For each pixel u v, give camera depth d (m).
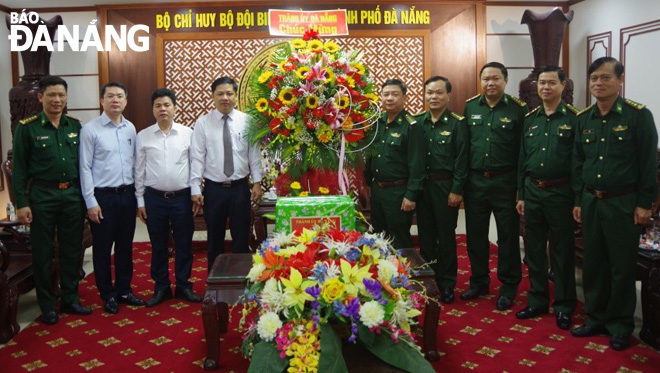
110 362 2.82
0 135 6.37
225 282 2.57
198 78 6.48
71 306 3.57
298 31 6.45
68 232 3.51
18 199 3.34
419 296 2.24
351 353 1.93
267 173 3.82
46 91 3.36
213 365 2.70
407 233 3.69
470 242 3.77
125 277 3.76
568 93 5.91
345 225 2.38
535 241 3.39
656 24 5.27
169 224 3.88
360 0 6.46
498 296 3.81
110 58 6.48
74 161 3.47
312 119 2.55
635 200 2.88
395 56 6.54
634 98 5.64
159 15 6.45
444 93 3.65
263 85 2.67
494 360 2.77
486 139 3.55
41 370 2.73
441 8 6.54
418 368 1.81
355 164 2.78
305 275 1.95
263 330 1.85
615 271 2.93
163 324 3.36
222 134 3.67
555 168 3.21
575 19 6.58
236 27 6.44
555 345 2.95
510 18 6.65
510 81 6.71
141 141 3.69
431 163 3.71
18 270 3.43
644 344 2.96
